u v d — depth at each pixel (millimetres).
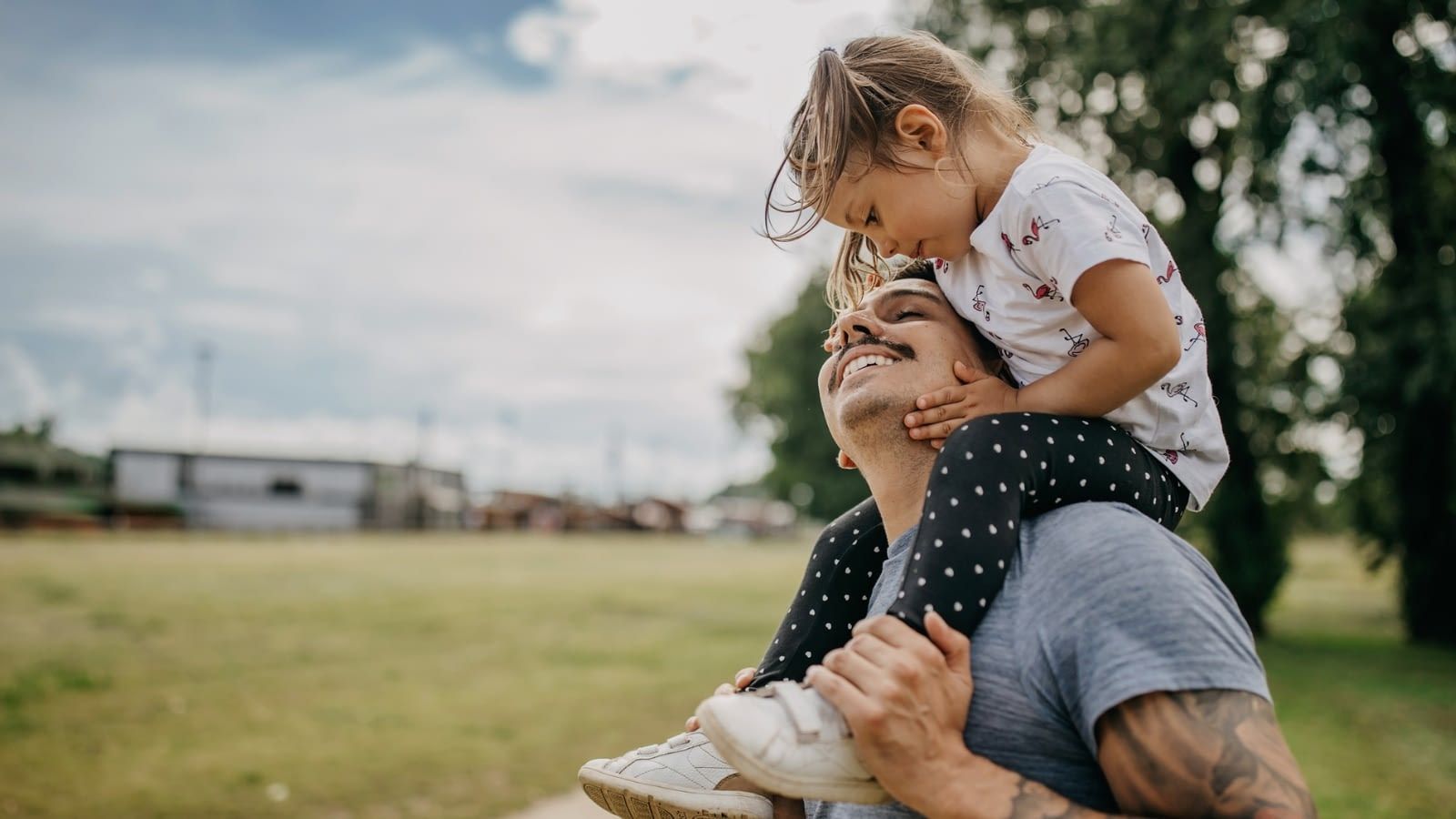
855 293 1791
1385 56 11570
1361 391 12406
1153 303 1337
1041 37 15062
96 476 39625
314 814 5340
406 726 7391
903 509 1417
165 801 5500
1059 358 1425
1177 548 1189
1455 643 13188
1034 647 1146
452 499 49719
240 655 10211
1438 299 11594
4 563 19219
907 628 1153
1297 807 983
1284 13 11945
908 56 1509
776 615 14828
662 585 19281
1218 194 13859
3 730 7000
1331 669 10977
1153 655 1066
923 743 1080
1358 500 13938
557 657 10688
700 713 1146
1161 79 13195
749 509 56500
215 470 40531
